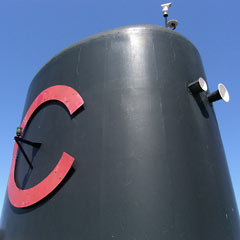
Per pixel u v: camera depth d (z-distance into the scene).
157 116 6.28
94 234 5.48
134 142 6.02
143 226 5.27
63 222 5.94
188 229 5.36
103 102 6.66
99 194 5.78
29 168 7.52
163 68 6.89
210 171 6.26
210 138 6.77
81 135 6.59
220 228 5.77
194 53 7.86
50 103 7.81
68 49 8.05
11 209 7.43
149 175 5.69
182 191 5.66
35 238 6.23
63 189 6.28
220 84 7.38
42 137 7.52
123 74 6.80
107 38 7.45
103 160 6.06
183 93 6.79
